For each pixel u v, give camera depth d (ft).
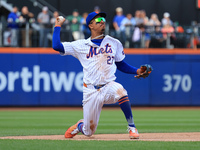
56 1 200.13
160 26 182.19
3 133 82.53
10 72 173.99
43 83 175.83
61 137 73.26
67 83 177.06
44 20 180.04
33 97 175.42
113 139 68.54
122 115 143.54
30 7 193.06
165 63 180.75
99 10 199.82
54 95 176.35
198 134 78.79
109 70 65.87
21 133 82.43
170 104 181.78
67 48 66.64
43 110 165.58
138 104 178.91
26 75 174.81
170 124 111.75
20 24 174.60
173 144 59.16
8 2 191.21
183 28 185.68
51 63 175.73
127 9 205.98
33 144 58.75
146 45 179.22
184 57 181.68
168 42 180.65
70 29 172.45
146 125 108.58
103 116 139.23
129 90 177.47
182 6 210.38
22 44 174.50
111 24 179.11
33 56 174.91
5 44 173.78
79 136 75.15
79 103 177.88
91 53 65.98
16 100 174.70
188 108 177.68
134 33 177.47
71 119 126.21
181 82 182.19
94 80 65.67
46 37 175.01
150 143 60.03
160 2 209.05
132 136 67.00
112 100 66.49
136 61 178.19
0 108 174.81
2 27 173.78
